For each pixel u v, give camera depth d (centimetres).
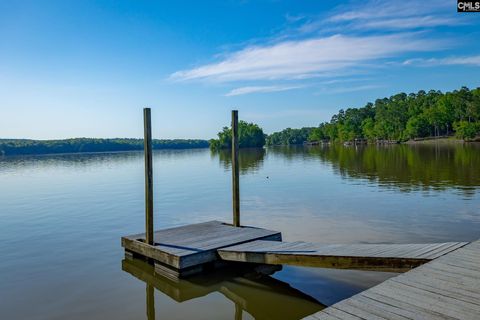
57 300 782
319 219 1409
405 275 575
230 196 2078
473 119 9088
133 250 1025
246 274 903
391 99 14988
